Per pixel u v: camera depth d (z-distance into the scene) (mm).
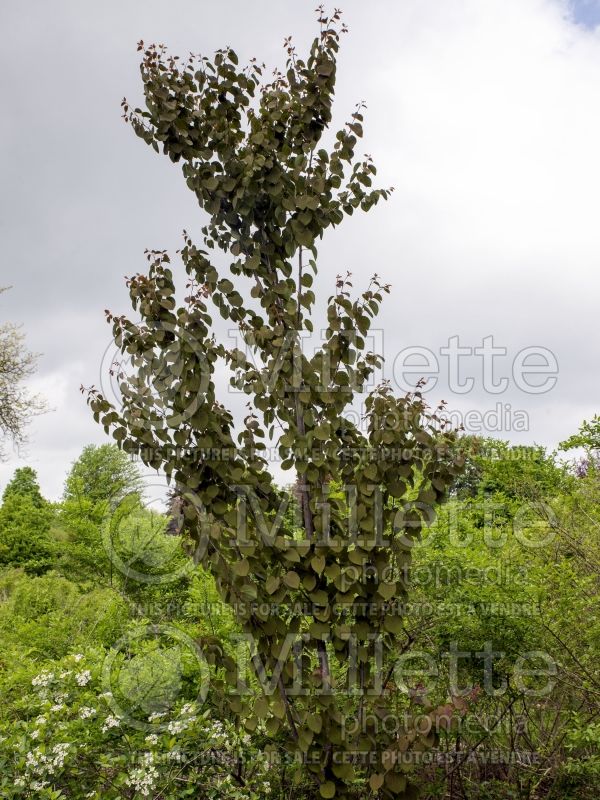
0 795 3441
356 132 3240
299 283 3197
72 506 8500
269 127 3184
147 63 3205
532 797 3961
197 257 3215
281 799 3648
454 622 3854
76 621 6320
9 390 18531
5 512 15719
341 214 3307
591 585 3975
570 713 3891
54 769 3551
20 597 7402
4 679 4238
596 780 3748
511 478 5297
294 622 3035
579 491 4715
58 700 3826
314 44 3234
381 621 3059
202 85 3230
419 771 3861
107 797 3617
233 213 3264
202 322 3068
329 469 3023
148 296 2988
